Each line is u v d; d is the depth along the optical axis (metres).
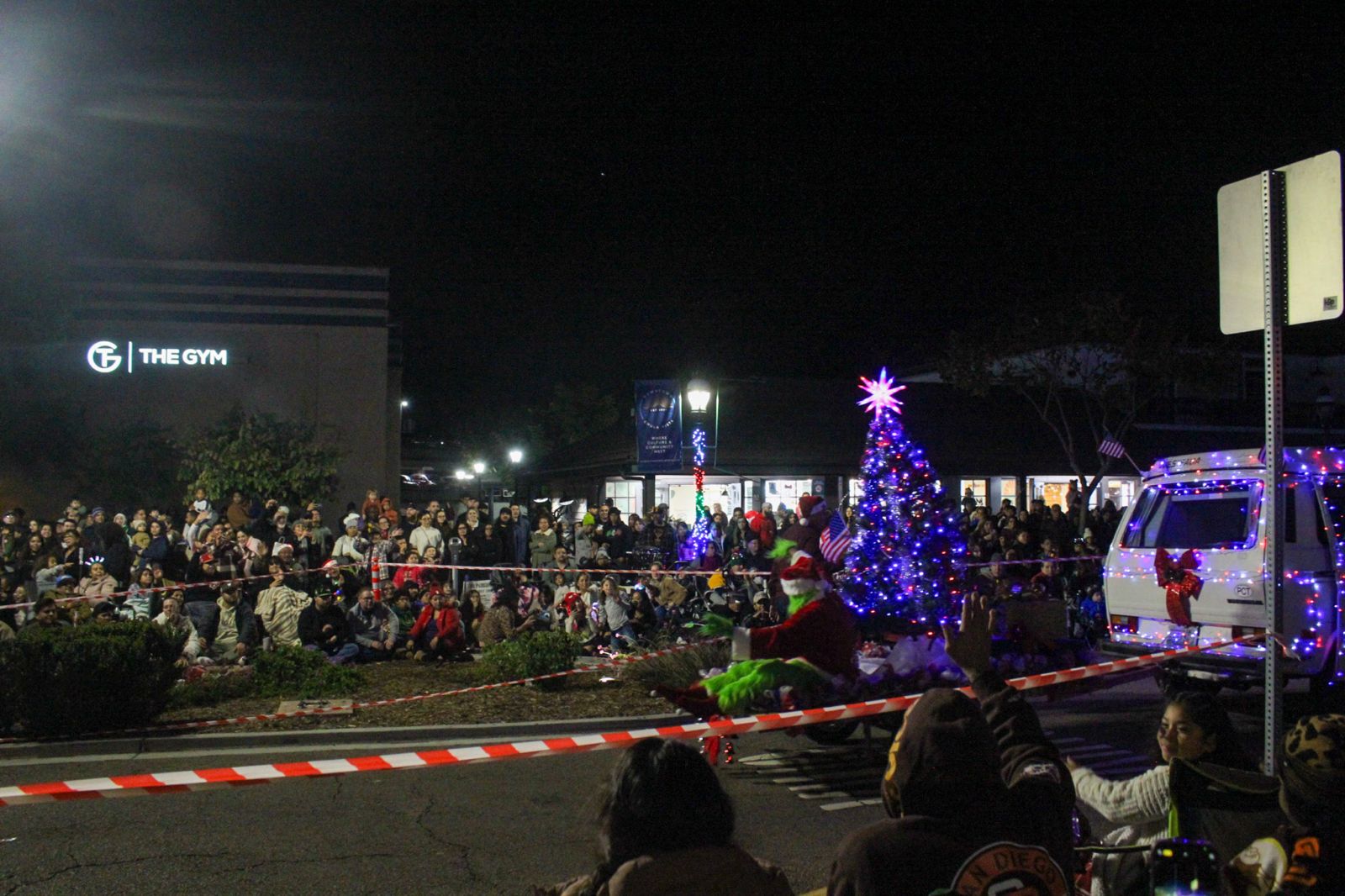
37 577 13.95
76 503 15.73
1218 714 3.15
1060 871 2.32
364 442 23.83
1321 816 2.23
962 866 2.22
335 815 6.55
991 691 2.88
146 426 21.45
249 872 5.52
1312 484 9.26
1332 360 32.38
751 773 7.66
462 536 16.56
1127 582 10.19
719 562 16.86
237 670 11.06
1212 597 9.31
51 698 8.36
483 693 10.23
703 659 9.95
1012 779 2.65
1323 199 4.05
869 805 6.88
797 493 25.53
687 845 2.26
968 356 25.86
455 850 5.91
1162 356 24.64
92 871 5.52
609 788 2.34
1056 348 25.03
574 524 18.62
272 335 23.45
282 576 13.46
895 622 9.32
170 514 20.59
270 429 20.22
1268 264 4.19
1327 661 9.04
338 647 12.53
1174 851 2.46
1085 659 10.32
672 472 22.66
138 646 8.72
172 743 8.42
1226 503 9.59
